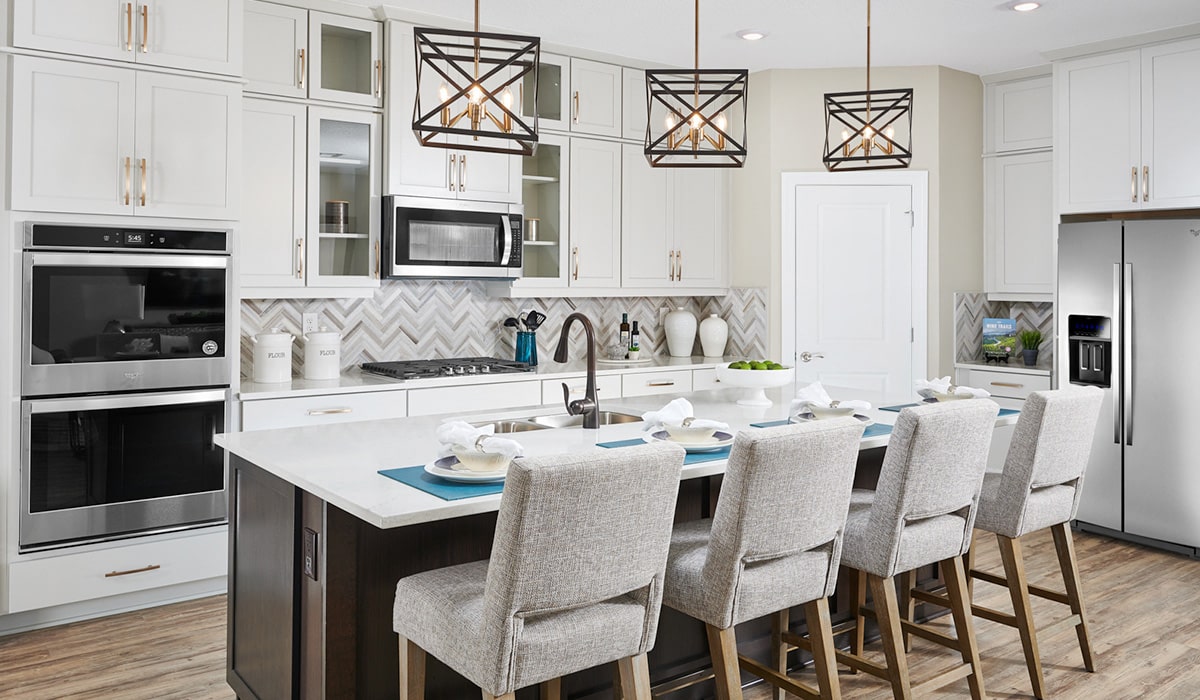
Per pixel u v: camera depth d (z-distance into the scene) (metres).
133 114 3.45
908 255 5.36
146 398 3.51
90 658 3.12
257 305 4.40
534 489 1.66
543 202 5.07
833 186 5.40
